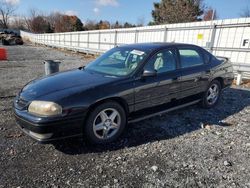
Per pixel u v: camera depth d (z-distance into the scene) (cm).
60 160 327
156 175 294
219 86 558
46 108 316
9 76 969
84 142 377
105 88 360
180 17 3400
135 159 330
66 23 8069
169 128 435
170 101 447
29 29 8956
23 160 326
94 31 2159
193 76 478
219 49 997
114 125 379
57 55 2127
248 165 316
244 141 385
